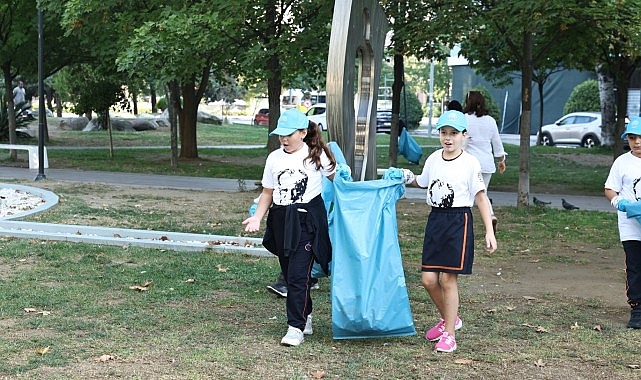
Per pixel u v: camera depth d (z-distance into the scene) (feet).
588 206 50.31
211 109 273.54
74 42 72.54
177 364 17.31
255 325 20.92
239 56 53.01
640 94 119.14
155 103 183.73
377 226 19.33
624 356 18.71
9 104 75.51
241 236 34.94
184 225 37.96
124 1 57.52
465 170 18.67
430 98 148.15
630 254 21.68
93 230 34.32
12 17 69.67
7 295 23.38
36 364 17.04
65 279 25.84
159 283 25.58
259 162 82.53
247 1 48.08
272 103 53.98
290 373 16.89
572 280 28.04
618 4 42.68
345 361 17.89
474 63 68.85
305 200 19.21
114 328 20.20
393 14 48.37
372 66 27.30
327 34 51.24
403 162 85.10
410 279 27.40
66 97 131.85
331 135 23.85
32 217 38.42
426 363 17.93
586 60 63.57
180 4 53.01
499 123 159.43
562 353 18.86
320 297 24.41
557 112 155.12
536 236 37.37
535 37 54.08
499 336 20.35
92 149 93.56
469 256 18.71
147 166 74.02
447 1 45.93
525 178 47.73
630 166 21.66
